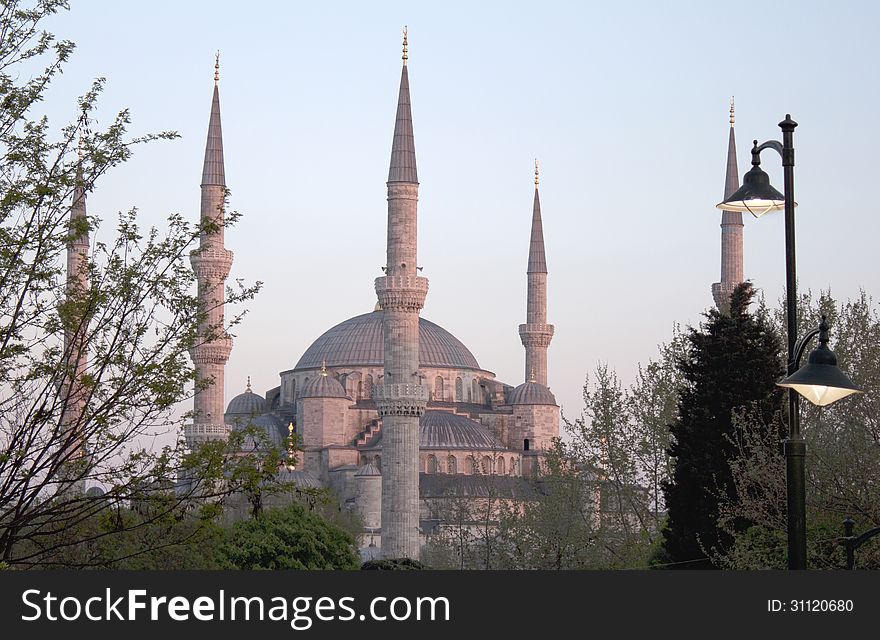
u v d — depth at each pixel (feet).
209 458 142.10
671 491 261.24
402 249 542.16
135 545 216.74
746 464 223.10
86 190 137.28
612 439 322.14
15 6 136.15
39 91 135.74
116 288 135.95
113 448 136.56
